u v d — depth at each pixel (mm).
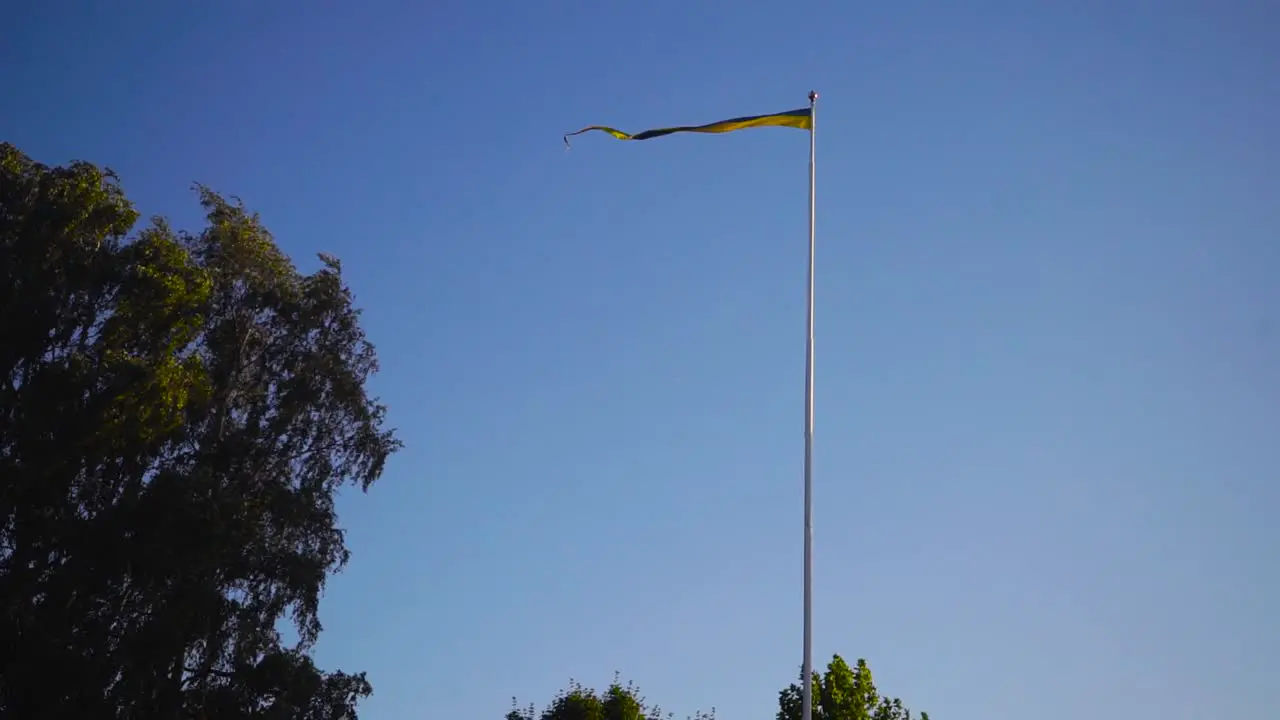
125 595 41250
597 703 51219
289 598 44375
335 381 48438
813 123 30781
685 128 31484
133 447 42938
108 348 43344
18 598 38906
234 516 42500
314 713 42781
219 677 42812
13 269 43000
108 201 46375
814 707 44062
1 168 46500
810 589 26234
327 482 47844
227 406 47625
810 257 29219
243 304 48906
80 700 38469
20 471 40062
